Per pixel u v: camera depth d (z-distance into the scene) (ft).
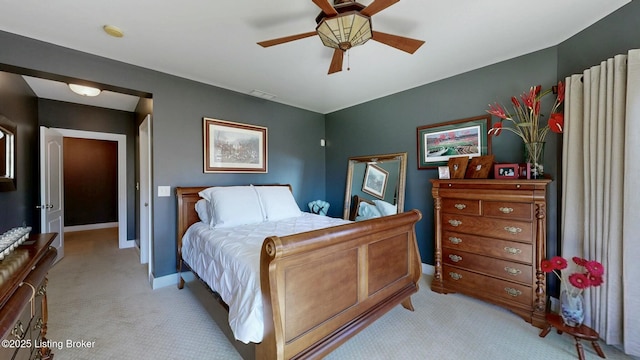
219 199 8.74
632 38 5.49
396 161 11.21
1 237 4.17
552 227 7.31
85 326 6.66
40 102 11.68
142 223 11.76
